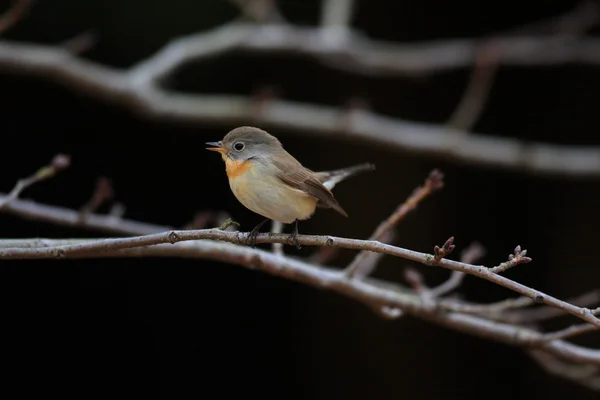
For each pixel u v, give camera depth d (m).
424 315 7.14
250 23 12.38
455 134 11.66
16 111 11.96
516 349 12.75
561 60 12.70
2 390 11.39
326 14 12.33
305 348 12.66
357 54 12.09
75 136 12.14
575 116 13.59
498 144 11.92
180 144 12.46
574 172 11.80
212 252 6.71
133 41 12.62
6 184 11.84
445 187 13.34
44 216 7.79
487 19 13.77
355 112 11.68
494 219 13.34
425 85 13.76
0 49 10.79
